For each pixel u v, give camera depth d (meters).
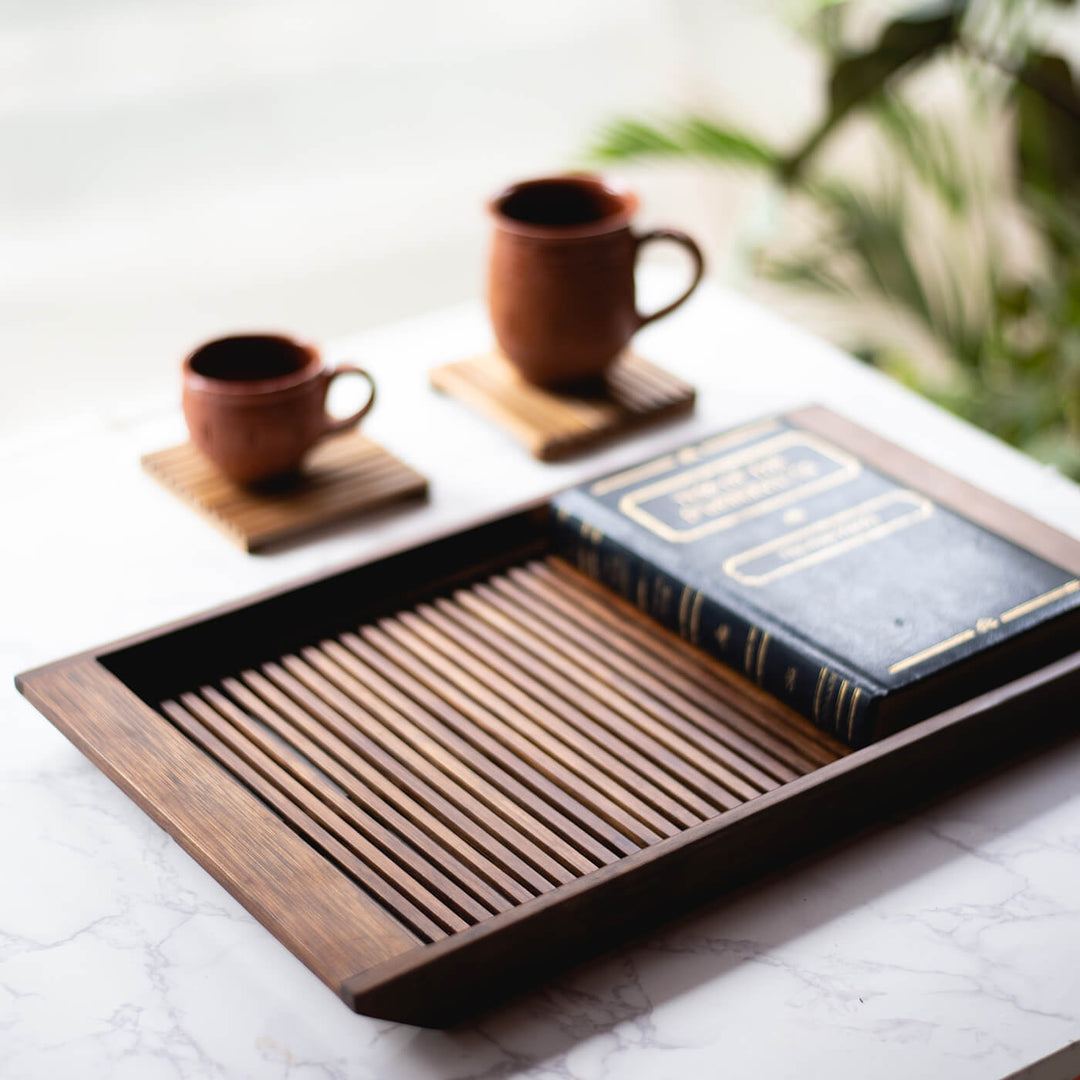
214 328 2.10
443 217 2.35
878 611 0.76
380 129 2.50
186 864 0.68
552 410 1.01
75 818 0.70
